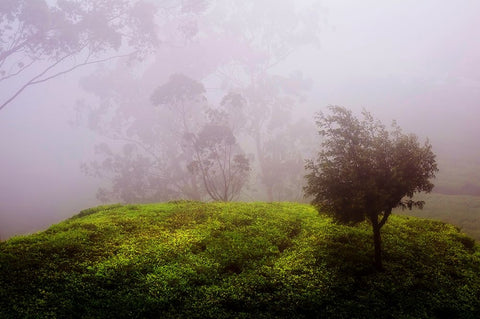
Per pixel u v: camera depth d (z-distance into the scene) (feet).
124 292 39.96
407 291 43.27
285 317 38.29
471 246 57.21
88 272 43.24
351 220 47.34
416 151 43.60
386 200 43.39
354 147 46.11
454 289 43.62
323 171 47.93
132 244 52.06
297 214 69.77
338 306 40.06
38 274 41.55
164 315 37.06
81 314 35.96
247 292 41.86
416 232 61.00
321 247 53.67
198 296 40.75
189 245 52.70
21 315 34.47
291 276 45.42
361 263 48.70
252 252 51.83
